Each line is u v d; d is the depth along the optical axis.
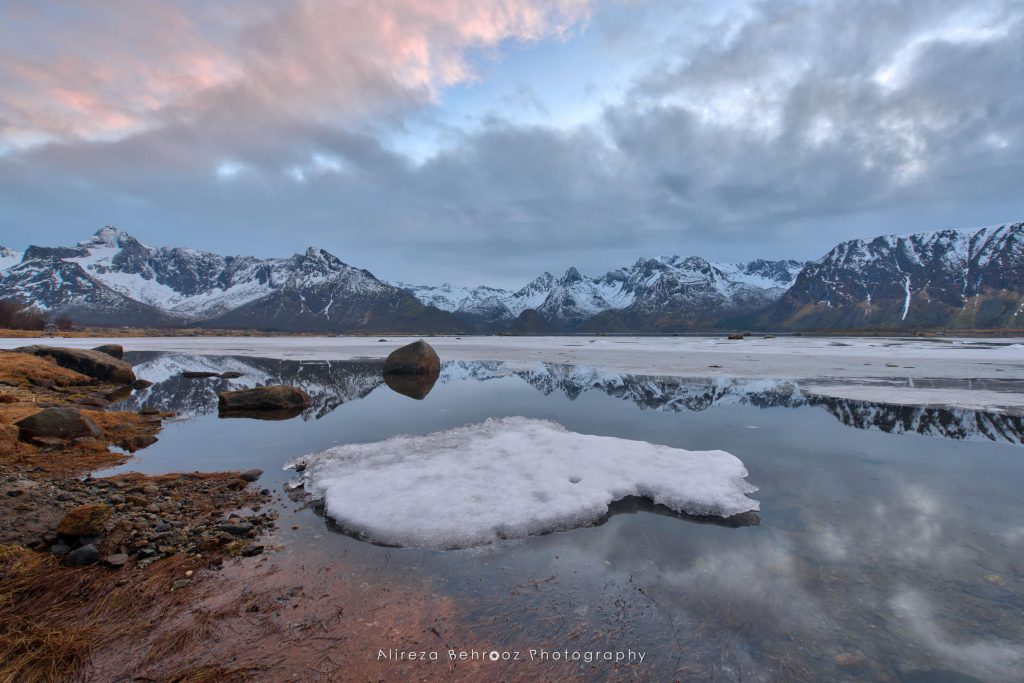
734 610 5.25
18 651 4.73
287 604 5.47
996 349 47.75
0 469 9.41
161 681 4.34
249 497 8.73
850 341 75.56
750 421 15.18
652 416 16.08
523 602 5.49
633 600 5.48
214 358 44.44
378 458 10.77
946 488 8.93
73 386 22.98
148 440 12.70
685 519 7.79
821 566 6.13
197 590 5.75
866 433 13.46
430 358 31.03
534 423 14.54
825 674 4.26
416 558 6.51
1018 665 4.32
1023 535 6.90
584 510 7.88
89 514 6.84
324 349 60.41
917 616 5.05
